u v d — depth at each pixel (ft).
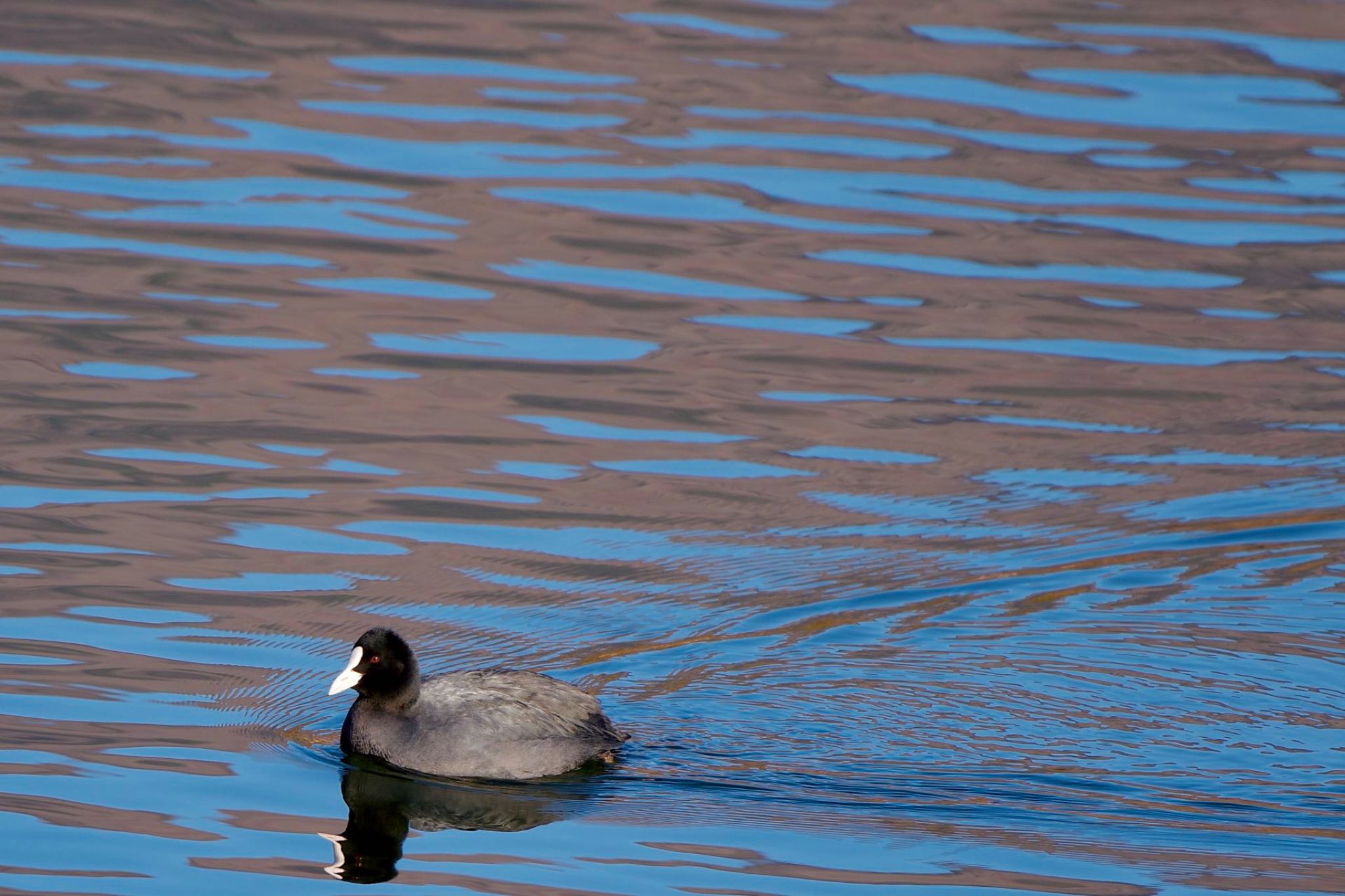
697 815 40.83
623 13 106.63
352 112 90.63
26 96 90.27
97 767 41.50
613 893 37.06
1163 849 39.32
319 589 50.98
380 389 64.85
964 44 101.71
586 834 39.96
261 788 41.50
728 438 61.98
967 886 37.60
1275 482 59.72
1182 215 81.97
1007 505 57.93
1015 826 40.37
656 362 68.08
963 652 48.83
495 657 47.67
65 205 79.56
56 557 51.75
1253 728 45.09
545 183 83.92
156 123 88.43
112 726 43.45
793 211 81.51
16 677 45.27
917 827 40.32
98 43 98.58
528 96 92.89
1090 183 84.74
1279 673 47.83
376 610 49.90
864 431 62.90
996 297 74.18
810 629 49.88
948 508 57.62
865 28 104.68
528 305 72.59
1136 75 96.58
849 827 40.24
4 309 69.56
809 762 43.27
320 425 61.72
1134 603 51.70
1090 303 73.92
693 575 52.75
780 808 41.11
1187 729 44.96
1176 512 57.57
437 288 73.87
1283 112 92.12
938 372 67.77
